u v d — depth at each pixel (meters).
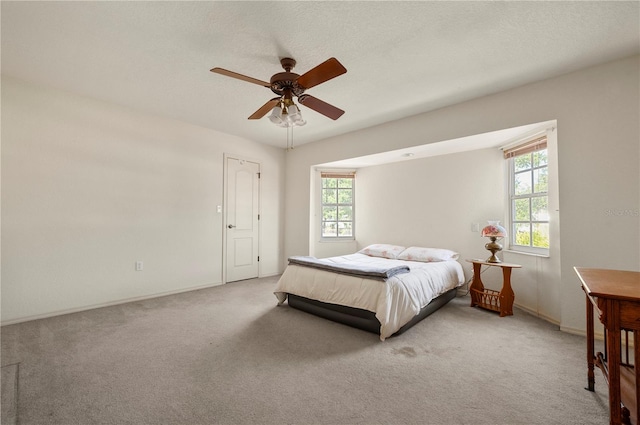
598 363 1.65
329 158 4.86
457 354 2.26
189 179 4.21
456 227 4.15
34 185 2.97
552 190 2.95
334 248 5.30
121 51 2.40
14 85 2.87
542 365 2.08
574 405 1.63
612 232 2.51
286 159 5.61
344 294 2.81
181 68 2.67
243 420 1.51
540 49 2.36
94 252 3.35
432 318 3.09
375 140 4.23
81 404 1.62
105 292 3.43
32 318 2.95
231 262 4.74
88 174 3.31
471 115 3.31
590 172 2.60
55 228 3.10
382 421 1.51
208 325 2.84
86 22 2.03
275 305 3.52
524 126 2.98
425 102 3.39
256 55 2.44
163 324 2.86
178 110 3.70
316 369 2.03
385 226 4.93
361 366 2.07
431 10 1.92
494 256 3.42
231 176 4.75
